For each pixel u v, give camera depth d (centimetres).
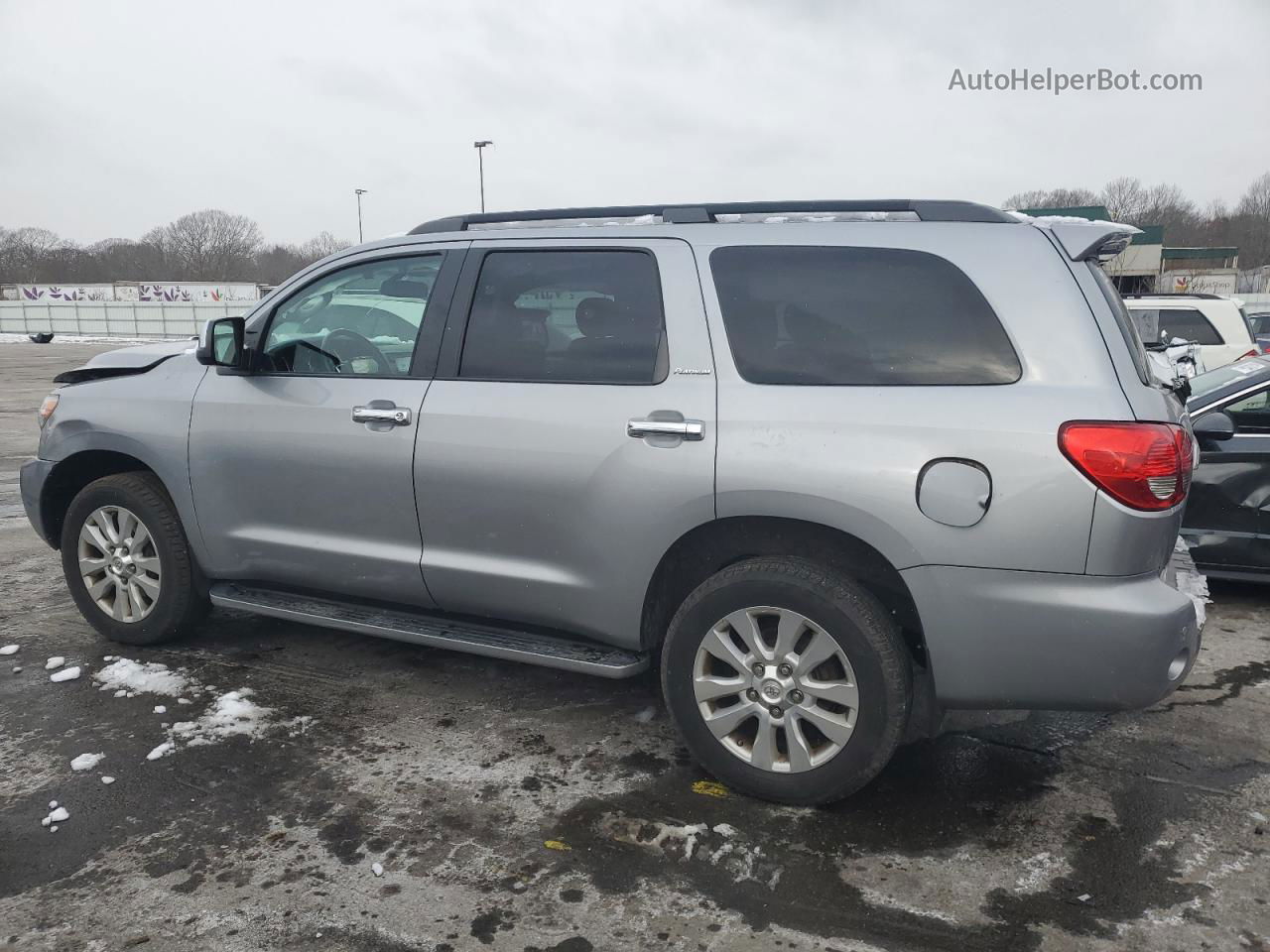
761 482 297
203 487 412
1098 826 304
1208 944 248
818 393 299
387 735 368
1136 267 3738
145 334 6144
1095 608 270
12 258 10538
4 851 290
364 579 381
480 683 418
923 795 323
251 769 341
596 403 328
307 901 266
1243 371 564
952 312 294
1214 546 530
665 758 350
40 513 468
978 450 276
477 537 352
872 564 308
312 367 396
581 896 268
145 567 441
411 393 364
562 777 335
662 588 333
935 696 294
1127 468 267
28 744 360
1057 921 257
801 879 275
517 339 352
